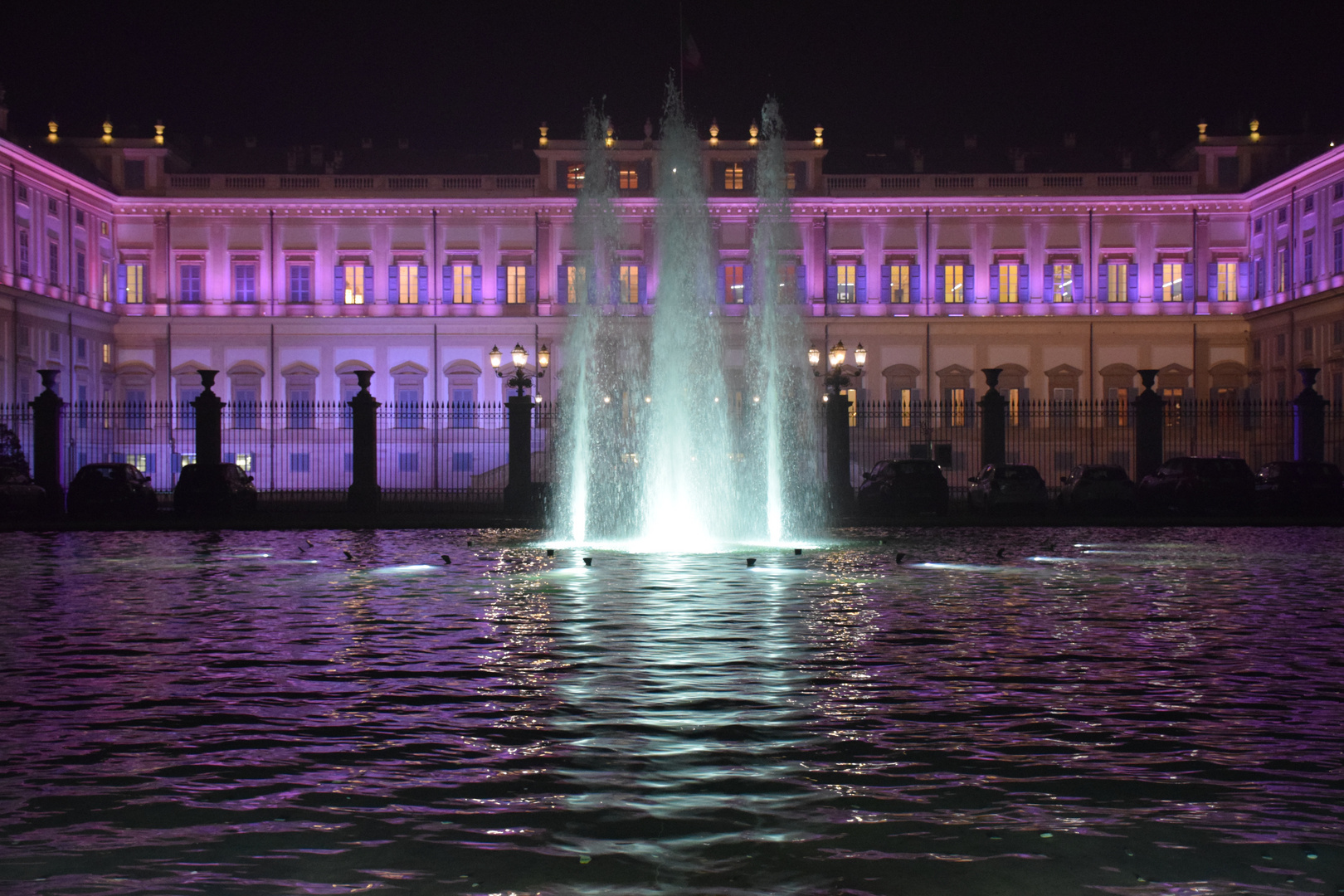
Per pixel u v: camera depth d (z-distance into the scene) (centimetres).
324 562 2328
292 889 640
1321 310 6184
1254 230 7125
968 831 721
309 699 1061
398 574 2078
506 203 7194
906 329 7138
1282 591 1828
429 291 7206
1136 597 1755
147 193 7144
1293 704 1034
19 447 4591
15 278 6041
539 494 4053
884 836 713
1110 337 7162
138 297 7162
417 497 4984
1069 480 4069
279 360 7169
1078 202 7162
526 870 664
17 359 5953
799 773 833
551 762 862
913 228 7231
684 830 725
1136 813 753
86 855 688
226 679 1147
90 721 983
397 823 738
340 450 6844
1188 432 5969
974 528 3372
